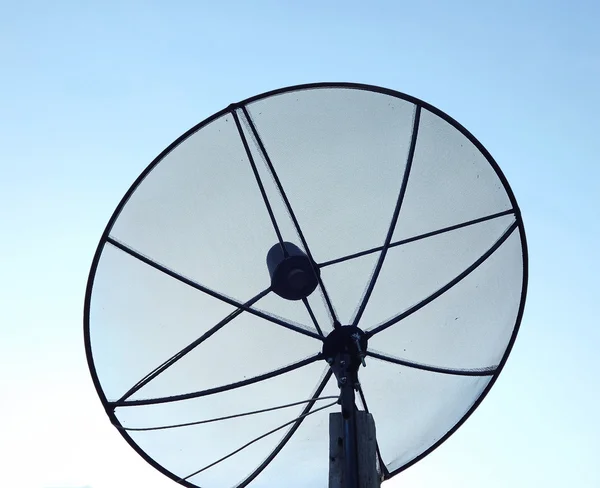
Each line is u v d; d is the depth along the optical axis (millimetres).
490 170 5188
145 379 5254
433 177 5422
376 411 5512
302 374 5582
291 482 5418
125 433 5039
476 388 5156
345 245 5543
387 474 5320
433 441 5227
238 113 5430
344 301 5496
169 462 5203
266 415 5551
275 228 5449
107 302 5199
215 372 5527
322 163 5547
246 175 5531
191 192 5484
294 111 5477
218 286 5590
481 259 5355
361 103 5430
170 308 5477
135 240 5398
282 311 5574
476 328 5309
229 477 5422
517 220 5109
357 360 4781
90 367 4977
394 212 5520
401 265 5555
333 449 4352
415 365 5434
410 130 5422
